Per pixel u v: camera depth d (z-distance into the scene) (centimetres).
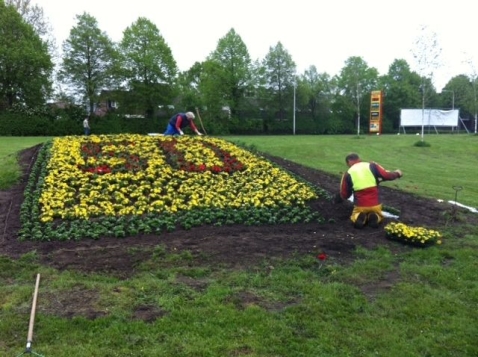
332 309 464
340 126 5878
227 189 952
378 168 752
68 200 819
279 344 397
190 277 533
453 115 5244
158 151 1214
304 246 642
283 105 5503
